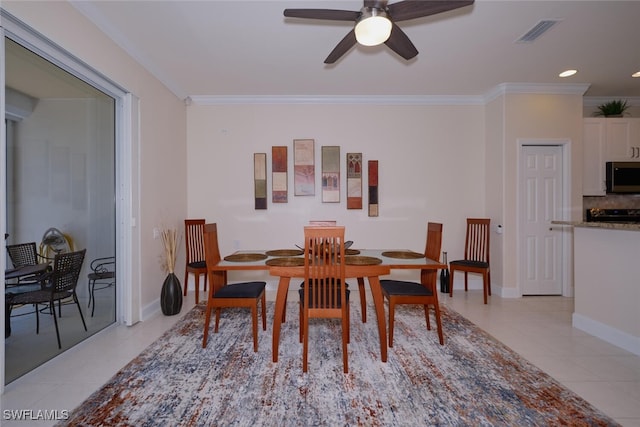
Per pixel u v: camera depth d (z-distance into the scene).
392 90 4.03
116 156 2.84
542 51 3.00
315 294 2.23
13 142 1.92
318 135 4.25
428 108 4.28
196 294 3.60
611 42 2.83
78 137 2.42
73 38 2.18
